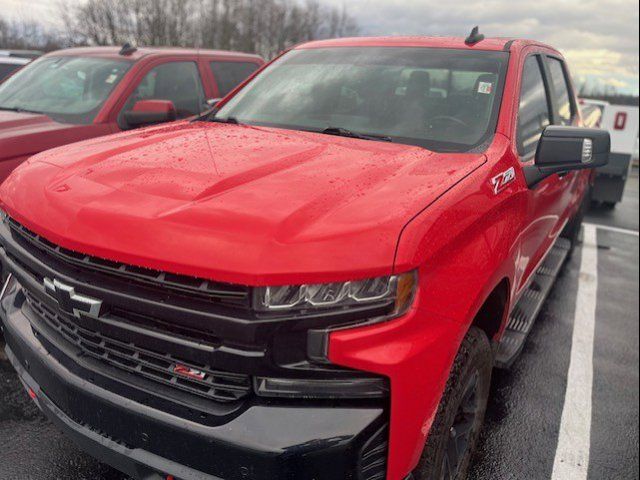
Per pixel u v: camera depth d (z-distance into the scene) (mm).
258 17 51750
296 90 3375
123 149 2537
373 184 2123
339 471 1751
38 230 2047
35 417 3051
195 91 5941
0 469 2668
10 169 4062
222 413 1791
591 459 3061
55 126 4547
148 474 1958
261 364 1729
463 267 2047
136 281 1848
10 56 10328
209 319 1729
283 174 2180
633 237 8000
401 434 1815
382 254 1754
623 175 9188
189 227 1803
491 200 2326
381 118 3016
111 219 1895
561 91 4219
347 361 1731
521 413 3420
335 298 1724
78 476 2658
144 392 1907
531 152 3096
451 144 2783
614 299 5453
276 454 1704
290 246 1726
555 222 3988
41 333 2211
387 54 3447
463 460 2445
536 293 4148
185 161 2314
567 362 4105
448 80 3129
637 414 3520
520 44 3422
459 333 1983
